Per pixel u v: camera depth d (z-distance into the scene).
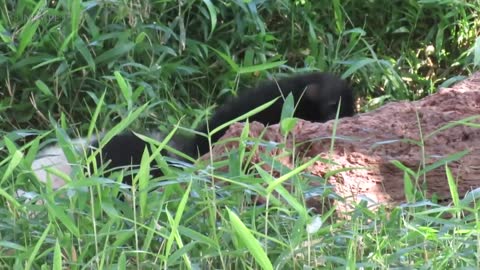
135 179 7.21
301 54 14.41
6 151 10.43
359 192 8.89
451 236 7.32
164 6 13.19
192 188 7.64
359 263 6.92
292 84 11.59
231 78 13.56
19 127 12.48
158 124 12.27
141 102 12.48
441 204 8.88
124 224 7.59
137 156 9.67
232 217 6.22
